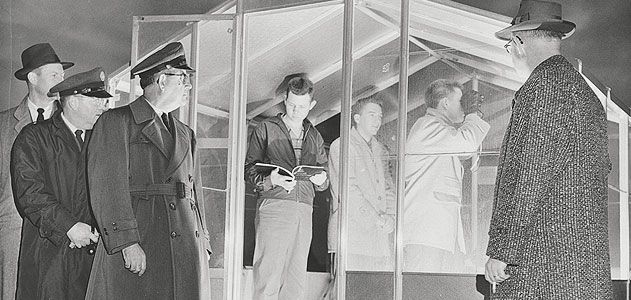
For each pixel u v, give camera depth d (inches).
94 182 160.4
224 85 161.5
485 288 146.6
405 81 152.5
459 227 149.5
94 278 158.9
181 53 163.5
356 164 153.7
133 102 163.3
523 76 147.5
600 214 107.9
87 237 161.0
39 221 163.9
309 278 154.2
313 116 156.6
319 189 154.9
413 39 153.5
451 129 151.1
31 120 168.1
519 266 105.1
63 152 164.9
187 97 162.6
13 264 164.6
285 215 155.7
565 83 107.7
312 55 157.5
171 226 157.2
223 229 158.7
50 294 161.9
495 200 110.3
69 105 166.6
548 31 118.3
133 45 165.8
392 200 151.8
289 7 158.6
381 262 151.2
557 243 104.5
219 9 164.9
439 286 149.1
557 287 104.1
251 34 161.5
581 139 106.3
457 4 151.7
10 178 166.7
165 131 161.0
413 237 150.9
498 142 148.4
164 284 156.8
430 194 150.9
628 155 186.7
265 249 156.5
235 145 159.8
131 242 157.0
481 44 150.5
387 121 153.1
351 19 155.3
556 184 105.5
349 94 154.6
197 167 160.9
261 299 156.1
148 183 158.7
